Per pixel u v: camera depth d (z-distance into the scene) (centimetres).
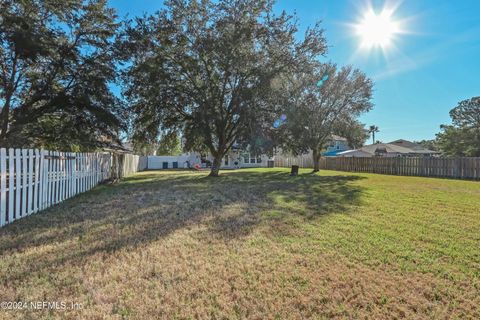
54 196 685
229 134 1622
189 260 332
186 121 1606
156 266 313
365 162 2039
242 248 373
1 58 1109
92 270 302
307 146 1773
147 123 1566
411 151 3903
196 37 1393
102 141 1486
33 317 219
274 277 291
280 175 1667
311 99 1778
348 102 1877
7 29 980
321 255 351
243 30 1325
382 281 286
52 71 1223
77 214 567
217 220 521
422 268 317
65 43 1203
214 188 1002
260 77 1401
